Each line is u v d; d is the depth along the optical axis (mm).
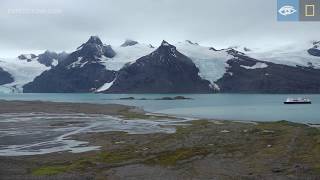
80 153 89625
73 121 160500
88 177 65562
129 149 92688
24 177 65438
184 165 73938
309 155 78250
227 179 63156
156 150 89438
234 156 80312
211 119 165500
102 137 113125
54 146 99750
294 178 62219
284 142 92562
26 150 94375
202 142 97312
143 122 154125
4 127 140250
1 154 89438
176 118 171875
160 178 64750
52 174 68000
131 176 66562
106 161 79625
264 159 76438
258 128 118125
